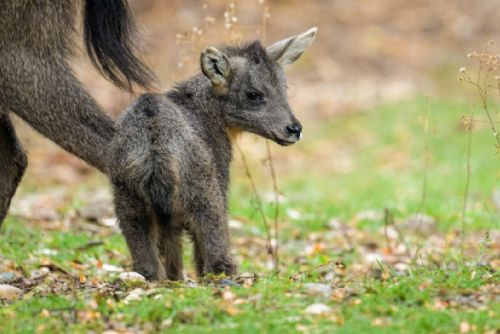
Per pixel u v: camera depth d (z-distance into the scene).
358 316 8.68
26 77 11.76
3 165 12.48
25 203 18.08
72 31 12.21
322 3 35.56
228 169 11.80
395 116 27.20
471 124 12.48
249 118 11.70
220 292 9.38
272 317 8.63
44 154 22.98
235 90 11.67
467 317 8.51
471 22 34.53
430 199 18.88
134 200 10.52
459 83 29.97
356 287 9.64
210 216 10.63
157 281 10.45
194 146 10.52
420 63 31.94
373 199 19.23
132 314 8.84
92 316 8.84
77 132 11.80
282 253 14.77
